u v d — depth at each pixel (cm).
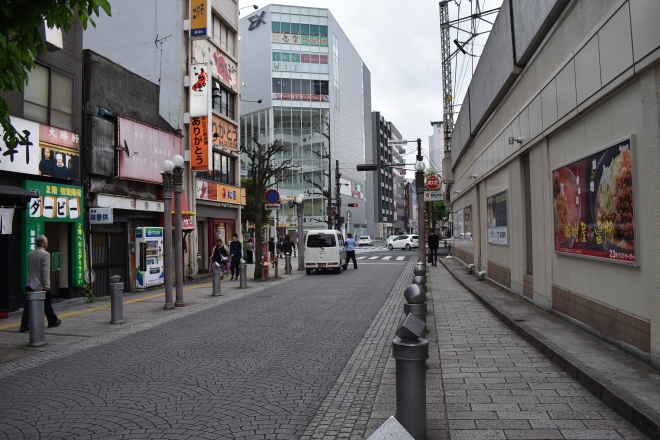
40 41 595
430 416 447
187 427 454
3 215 1091
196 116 2072
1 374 659
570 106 763
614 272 638
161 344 830
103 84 1575
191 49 2147
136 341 861
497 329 848
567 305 824
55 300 1338
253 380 606
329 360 705
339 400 529
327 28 6875
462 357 661
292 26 6756
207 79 2072
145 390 570
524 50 999
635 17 540
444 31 3388
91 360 727
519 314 912
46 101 1319
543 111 913
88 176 1470
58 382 613
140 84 1803
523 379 554
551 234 906
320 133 6756
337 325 985
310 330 934
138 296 1545
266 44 6700
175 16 2123
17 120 1197
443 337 792
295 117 6712
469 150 2086
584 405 466
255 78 6844
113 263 1628
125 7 2164
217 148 2341
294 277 2123
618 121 616
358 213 8425
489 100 1424
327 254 2248
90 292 1418
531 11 940
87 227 1459
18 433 445
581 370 529
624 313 605
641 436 392
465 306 1133
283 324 1001
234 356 732
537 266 1004
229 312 1177
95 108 1530
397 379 383
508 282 1296
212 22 2373
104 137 1538
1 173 1170
